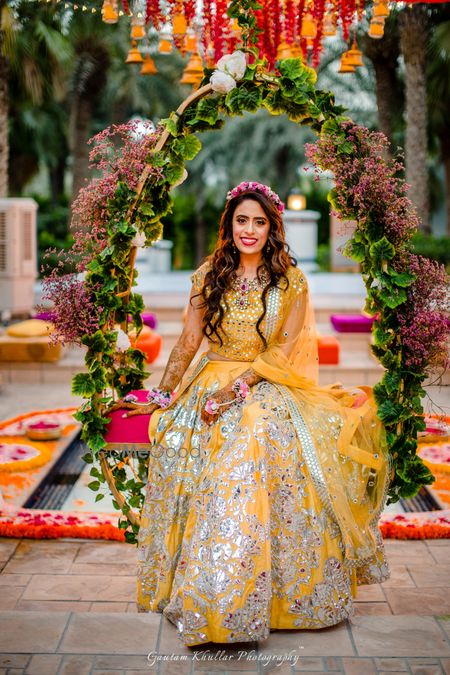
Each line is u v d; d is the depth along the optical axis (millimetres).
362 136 2982
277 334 3055
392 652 2455
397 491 3156
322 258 19047
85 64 13594
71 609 3010
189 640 2469
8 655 2404
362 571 2941
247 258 3043
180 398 3045
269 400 2859
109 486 3189
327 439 2840
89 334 3053
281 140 20359
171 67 18219
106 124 22625
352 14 5719
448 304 2957
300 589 2641
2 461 4895
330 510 2740
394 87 12180
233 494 2592
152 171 3074
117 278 3105
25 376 7395
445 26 11562
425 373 3018
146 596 2895
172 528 2828
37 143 19062
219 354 3074
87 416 3043
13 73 11852
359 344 8078
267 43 5742
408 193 11906
